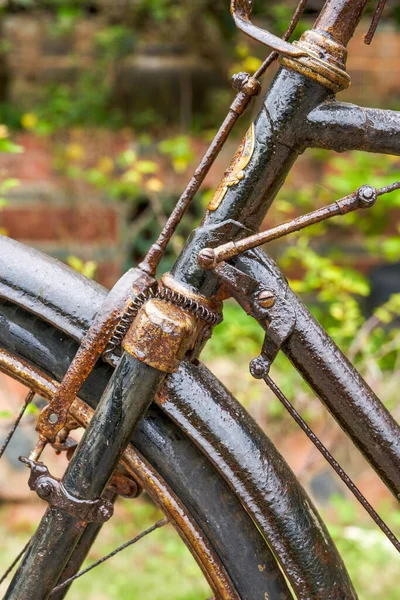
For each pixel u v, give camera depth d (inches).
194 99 140.4
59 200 117.3
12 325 37.0
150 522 79.3
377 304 117.3
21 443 77.7
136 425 34.5
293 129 34.5
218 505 36.5
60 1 137.5
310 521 36.1
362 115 34.3
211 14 135.0
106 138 123.4
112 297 34.9
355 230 120.5
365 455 36.2
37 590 35.4
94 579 69.7
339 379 35.5
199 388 35.8
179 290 34.5
